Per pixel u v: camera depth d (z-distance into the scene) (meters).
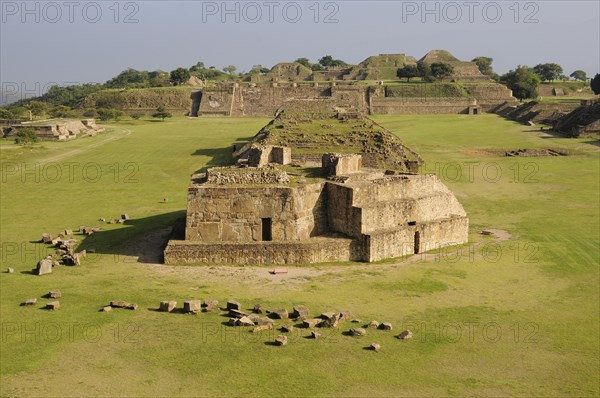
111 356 25.58
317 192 41.59
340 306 31.75
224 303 31.64
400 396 23.25
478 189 65.81
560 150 92.81
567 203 59.25
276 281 35.44
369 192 41.34
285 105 125.94
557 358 26.78
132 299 32.00
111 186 67.44
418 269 38.31
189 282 35.00
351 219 40.53
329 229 42.22
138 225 49.16
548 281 36.66
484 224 51.56
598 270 38.69
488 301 33.22
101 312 30.12
